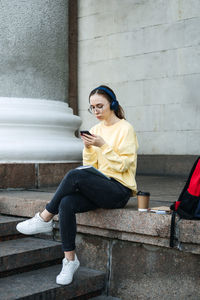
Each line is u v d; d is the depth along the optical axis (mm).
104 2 8609
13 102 5246
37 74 5441
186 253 2867
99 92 3166
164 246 2926
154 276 3043
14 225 3713
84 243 3494
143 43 8047
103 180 2969
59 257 3559
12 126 5180
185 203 2734
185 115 7551
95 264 3420
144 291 3100
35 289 2902
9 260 3170
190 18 7422
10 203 3957
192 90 7449
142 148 8133
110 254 3316
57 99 5672
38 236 3836
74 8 9031
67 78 5848
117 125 3223
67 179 2885
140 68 8117
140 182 6098
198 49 7352
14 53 5273
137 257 3145
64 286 3006
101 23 8680
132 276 3174
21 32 5305
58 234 3691
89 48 8906
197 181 2686
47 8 5504
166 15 7711
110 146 3027
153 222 2904
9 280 3098
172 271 2943
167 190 4961
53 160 5348
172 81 7691
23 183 5035
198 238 2676
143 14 8023
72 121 5715
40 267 3434
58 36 5648
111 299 3236
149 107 8016
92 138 3010
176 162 7398
